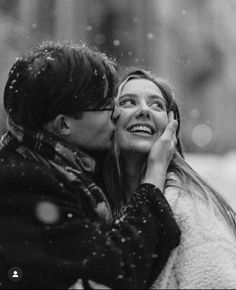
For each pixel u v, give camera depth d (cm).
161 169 280
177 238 259
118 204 299
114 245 247
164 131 295
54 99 261
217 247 261
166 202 262
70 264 242
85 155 267
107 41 2417
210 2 2606
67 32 2094
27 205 252
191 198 276
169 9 2517
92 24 2361
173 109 312
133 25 2447
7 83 269
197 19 2595
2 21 1756
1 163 264
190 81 2672
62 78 260
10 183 256
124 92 300
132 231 251
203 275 255
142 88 301
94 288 241
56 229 248
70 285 243
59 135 267
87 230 248
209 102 2733
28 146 264
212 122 2734
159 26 2488
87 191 260
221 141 2731
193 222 266
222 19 2645
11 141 271
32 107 262
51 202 252
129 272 244
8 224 253
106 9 2359
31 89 261
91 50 276
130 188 302
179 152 313
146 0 2472
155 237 254
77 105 263
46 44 280
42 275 245
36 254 246
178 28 2547
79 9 2164
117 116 291
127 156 300
